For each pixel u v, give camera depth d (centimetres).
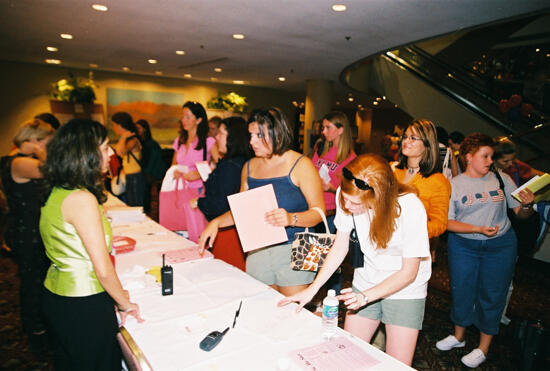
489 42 936
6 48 700
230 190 234
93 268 138
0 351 242
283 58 709
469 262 237
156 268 192
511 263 228
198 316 148
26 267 235
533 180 212
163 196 324
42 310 144
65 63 872
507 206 231
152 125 1075
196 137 338
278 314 152
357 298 136
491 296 232
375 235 139
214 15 458
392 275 143
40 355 239
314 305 303
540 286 396
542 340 214
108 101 999
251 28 512
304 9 420
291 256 191
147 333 137
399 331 156
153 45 643
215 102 1023
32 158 225
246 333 138
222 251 243
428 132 200
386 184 133
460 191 232
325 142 319
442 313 322
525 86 866
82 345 139
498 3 375
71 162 132
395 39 532
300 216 189
